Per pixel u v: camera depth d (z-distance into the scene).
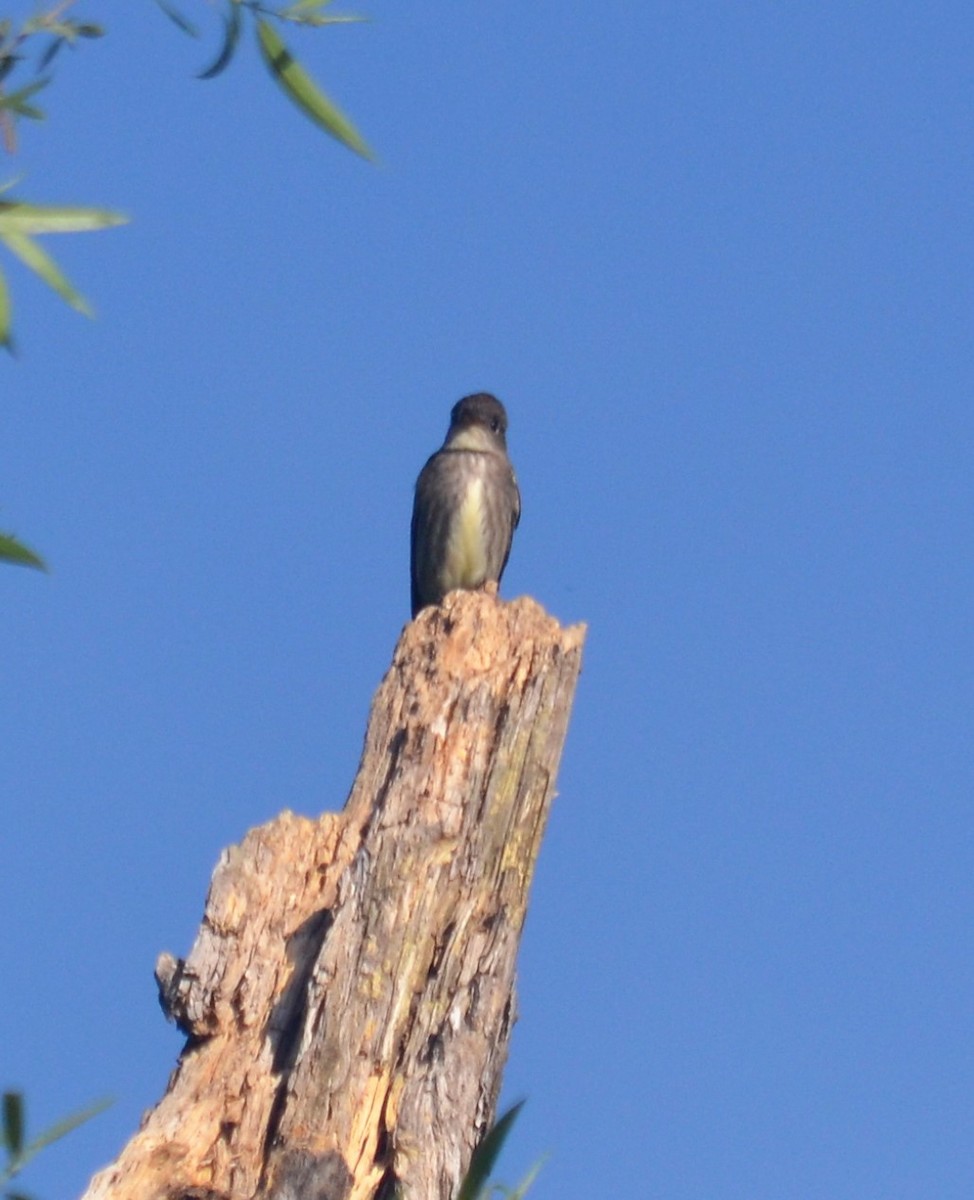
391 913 11.21
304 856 11.45
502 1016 11.34
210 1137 10.59
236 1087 10.77
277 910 11.25
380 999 10.98
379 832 11.48
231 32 7.07
